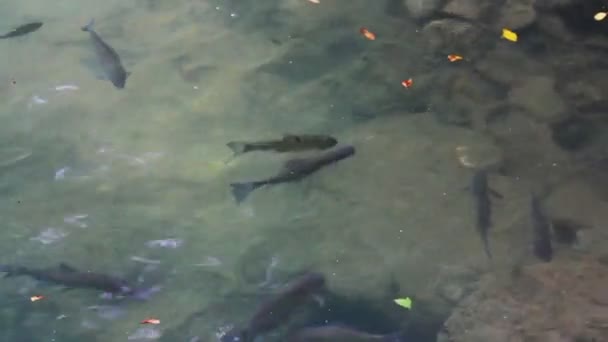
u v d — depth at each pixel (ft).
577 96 13.82
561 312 11.33
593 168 13.14
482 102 13.96
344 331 11.41
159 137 13.87
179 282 12.23
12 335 11.87
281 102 14.25
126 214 12.96
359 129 13.80
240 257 12.45
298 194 13.03
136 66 14.88
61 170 13.51
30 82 14.74
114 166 13.52
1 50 15.30
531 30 14.47
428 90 14.21
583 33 14.40
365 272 12.21
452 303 11.87
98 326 11.89
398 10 15.39
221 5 15.92
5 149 13.79
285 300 11.55
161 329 11.84
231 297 12.07
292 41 15.15
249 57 14.96
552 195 12.85
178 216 12.90
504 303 11.57
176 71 14.79
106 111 14.25
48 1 16.38
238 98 14.33
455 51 14.55
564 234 12.39
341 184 13.09
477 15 14.60
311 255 12.42
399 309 11.89
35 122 14.14
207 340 11.71
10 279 12.30
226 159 13.50
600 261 11.84
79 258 12.48
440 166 13.23
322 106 14.16
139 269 12.35
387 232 12.57
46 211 13.01
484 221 12.05
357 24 15.28
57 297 12.14
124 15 15.92
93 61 14.74
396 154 13.41
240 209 12.92
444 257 12.26
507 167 13.21
